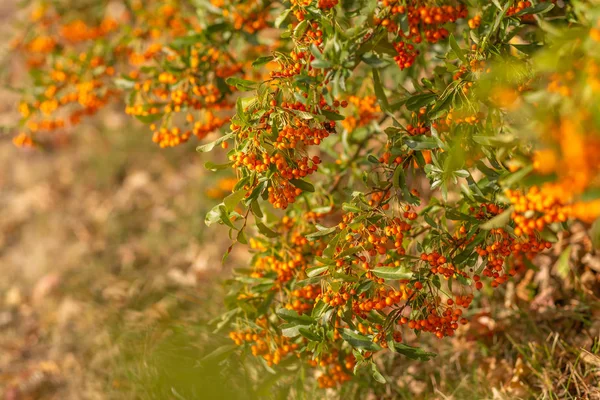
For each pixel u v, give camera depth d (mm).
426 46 3057
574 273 3193
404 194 2471
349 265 2404
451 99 2318
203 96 3105
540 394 2867
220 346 3262
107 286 4500
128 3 4352
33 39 4504
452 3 2514
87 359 3908
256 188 2342
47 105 3527
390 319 2412
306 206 3061
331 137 3324
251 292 2879
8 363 4078
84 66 3572
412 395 3133
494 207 2332
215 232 4754
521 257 3166
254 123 2334
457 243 2471
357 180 3375
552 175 1791
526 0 2445
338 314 2428
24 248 5258
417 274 2414
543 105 1852
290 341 2803
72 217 5438
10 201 5801
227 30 3189
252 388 3047
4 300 4707
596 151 1593
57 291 4609
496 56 2305
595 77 1690
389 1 2486
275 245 2953
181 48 3170
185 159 5660
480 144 2260
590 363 2852
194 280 4324
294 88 2412
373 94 3047
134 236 5070
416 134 2459
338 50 2428
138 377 3367
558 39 1899
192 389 3012
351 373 2844
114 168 5742
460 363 3189
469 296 2459
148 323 3820
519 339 3160
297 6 2514
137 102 3176
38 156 6191
